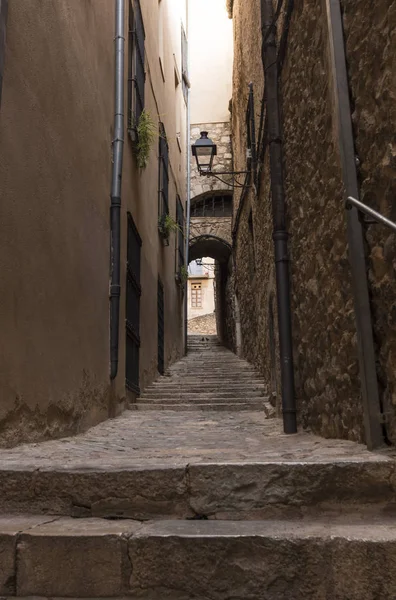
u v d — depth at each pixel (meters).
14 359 2.92
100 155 5.16
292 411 3.90
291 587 1.73
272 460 2.21
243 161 11.03
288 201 4.31
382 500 2.06
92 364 4.64
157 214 9.55
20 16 3.12
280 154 4.49
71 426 3.95
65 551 1.82
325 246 3.21
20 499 2.19
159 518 2.12
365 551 1.71
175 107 13.45
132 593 1.78
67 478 2.19
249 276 10.52
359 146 2.63
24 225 3.10
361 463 2.09
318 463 2.11
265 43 4.71
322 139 3.24
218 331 22.16
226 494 2.12
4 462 2.38
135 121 6.88
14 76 3.01
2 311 2.78
